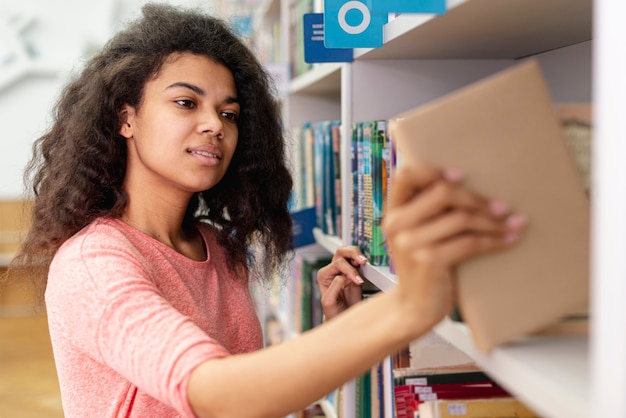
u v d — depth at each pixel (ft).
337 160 6.13
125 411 3.93
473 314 2.20
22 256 4.98
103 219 4.29
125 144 4.54
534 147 2.18
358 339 2.42
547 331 2.36
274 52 11.27
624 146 1.55
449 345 3.82
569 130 2.35
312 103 9.21
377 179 4.47
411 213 2.13
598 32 1.65
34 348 17.17
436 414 3.27
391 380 4.68
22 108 19.81
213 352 2.85
